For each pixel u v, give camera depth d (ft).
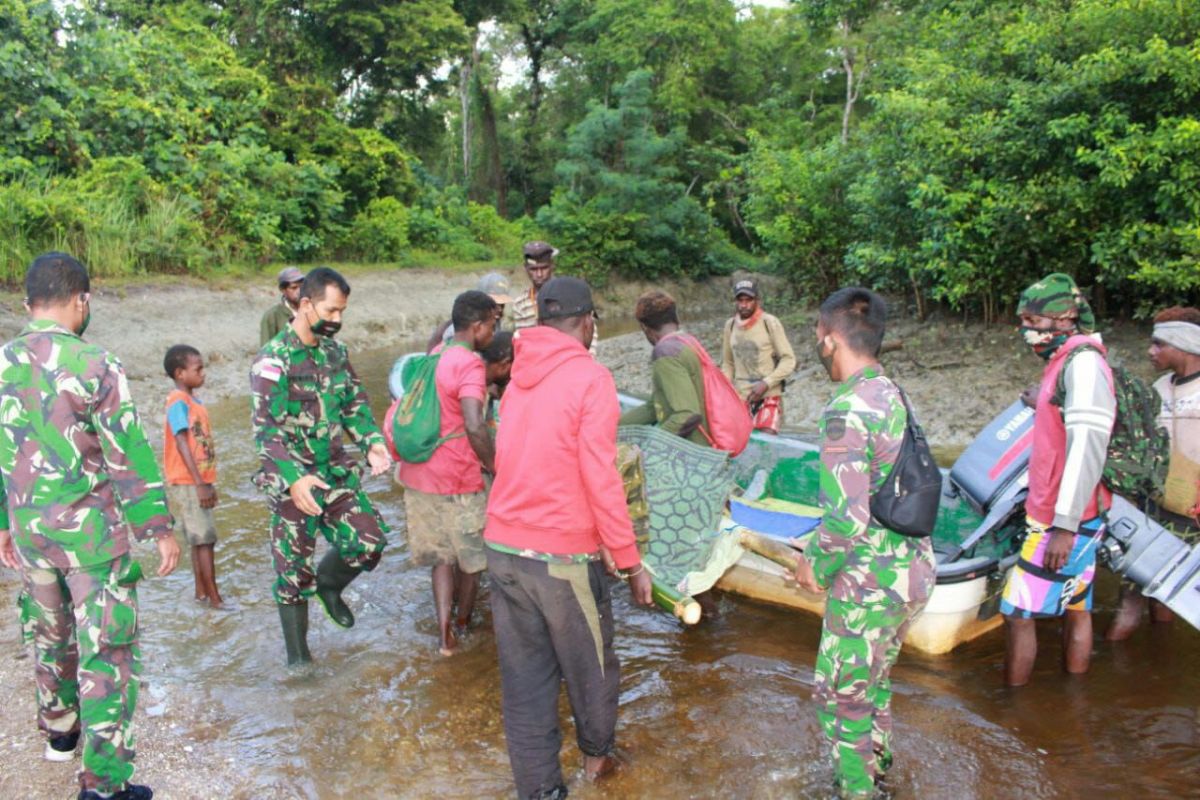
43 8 43.45
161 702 12.59
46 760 11.05
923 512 9.14
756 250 91.30
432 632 14.89
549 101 104.12
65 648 10.48
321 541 19.38
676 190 80.84
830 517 9.18
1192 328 12.89
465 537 13.71
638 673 13.47
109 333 36.94
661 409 14.28
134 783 10.60
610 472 9.45
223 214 48.88
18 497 9.59
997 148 28.60
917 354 32.83
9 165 39.91
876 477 9.23
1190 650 13.66
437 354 13.58
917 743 11.35
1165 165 25.39
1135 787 10.43
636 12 90.48
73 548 9.55
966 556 14.03
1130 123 26.30
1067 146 26.96
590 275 76.33
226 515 20.94
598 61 93.86
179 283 43.11
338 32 67.46
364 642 14.52
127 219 43.34
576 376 9.64
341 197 58.39
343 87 71.77
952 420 27.09
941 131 29.99
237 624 15.15
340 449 13.33
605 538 9.54
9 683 13.09
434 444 13.32
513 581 9.80
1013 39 29.30
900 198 34.47
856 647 9.49
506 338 14.73
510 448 9.86
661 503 13.06
